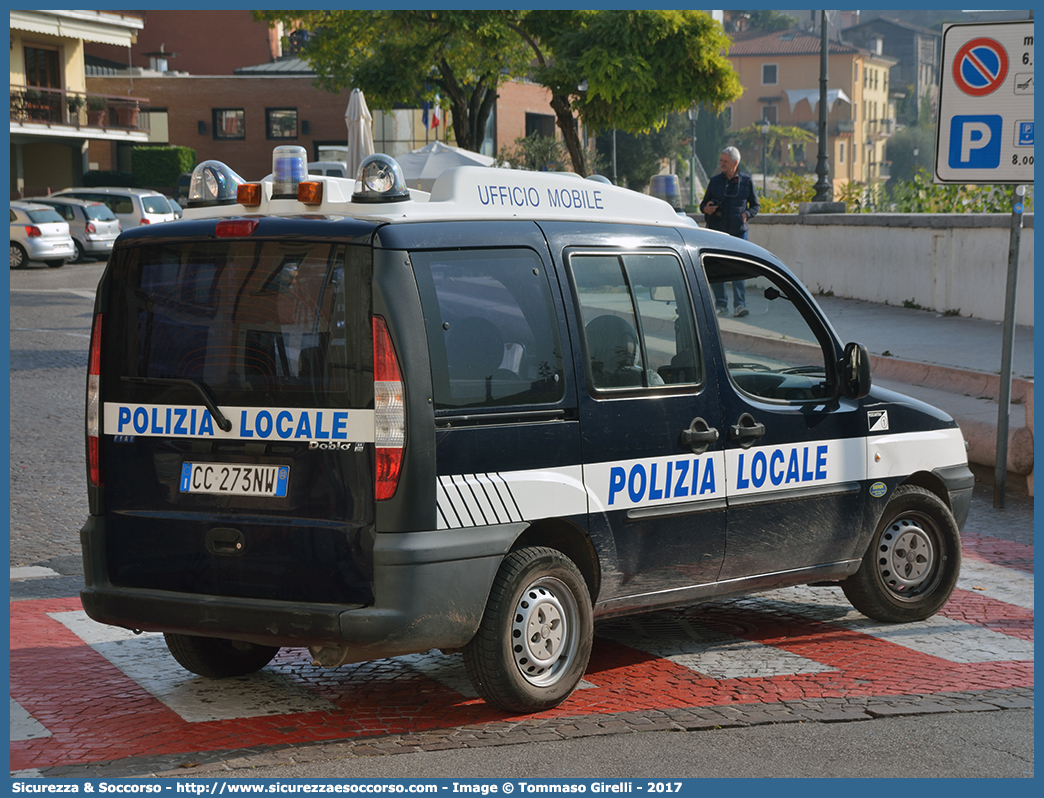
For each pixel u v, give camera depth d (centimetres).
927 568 866
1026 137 1180
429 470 611
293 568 621
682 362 738
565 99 3616
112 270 673
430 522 612
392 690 710
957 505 886
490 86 4284
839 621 862
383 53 3941
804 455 794
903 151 17362
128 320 668
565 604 674
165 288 659
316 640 611
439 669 750
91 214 4578
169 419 653
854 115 16050
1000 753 616
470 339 635
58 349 2206
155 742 624
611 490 691
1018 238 1205
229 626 631
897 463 846
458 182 661
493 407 639
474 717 662
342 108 7481
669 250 746
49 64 6338
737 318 779
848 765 598
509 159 6138
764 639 818
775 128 15312
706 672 744
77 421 1595
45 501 1202
